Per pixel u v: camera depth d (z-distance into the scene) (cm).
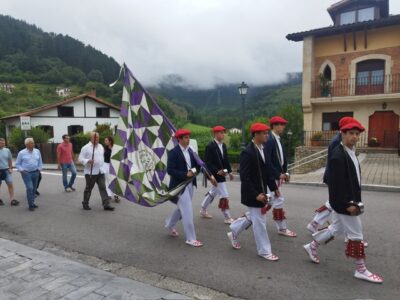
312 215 677
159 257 478
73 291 359
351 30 1797
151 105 605
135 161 605
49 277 395
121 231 606
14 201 851
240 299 357
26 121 1788
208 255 479
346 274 405
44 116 3284
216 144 642
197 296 367
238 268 432
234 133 2373
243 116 1494
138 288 366
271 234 562
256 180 456
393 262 436
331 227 421
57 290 362
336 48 1878
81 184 1172
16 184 1202
